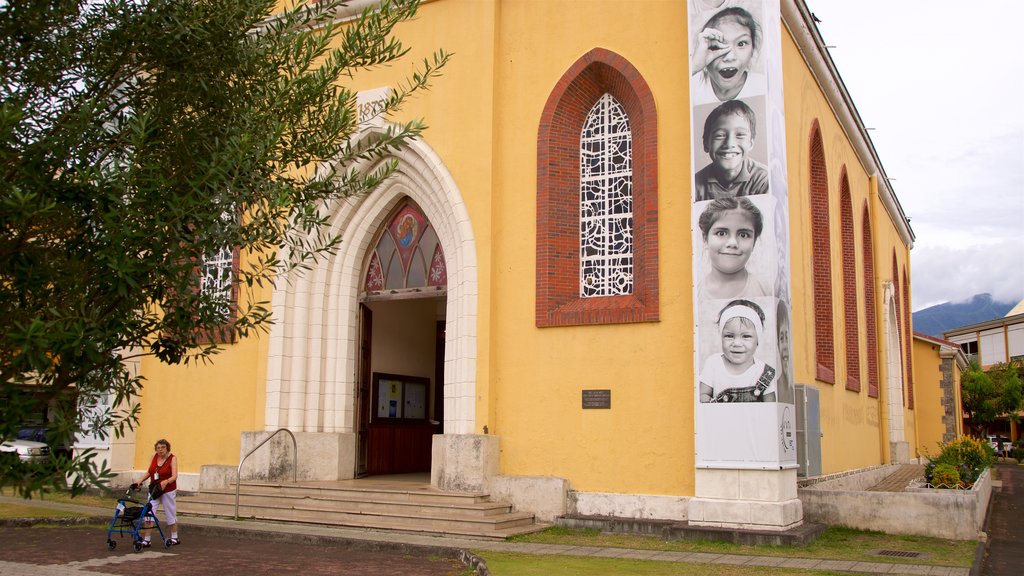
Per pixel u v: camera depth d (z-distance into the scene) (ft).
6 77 16.89
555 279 49.55
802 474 46.68
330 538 41.04
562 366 48.60
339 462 55.21
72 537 43.88
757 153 43.60
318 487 50.57
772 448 41.14
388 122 54.24
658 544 40.63
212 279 19.47
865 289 78.54
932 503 42.63
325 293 56.90
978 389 174.81
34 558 37.29
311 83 21.48
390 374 64.75
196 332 18.28
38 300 15.90
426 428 68.03
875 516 43.55
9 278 15.51
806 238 53.01
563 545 40.47
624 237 49.80
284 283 55.52
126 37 18.30
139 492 59.47
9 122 14.44
